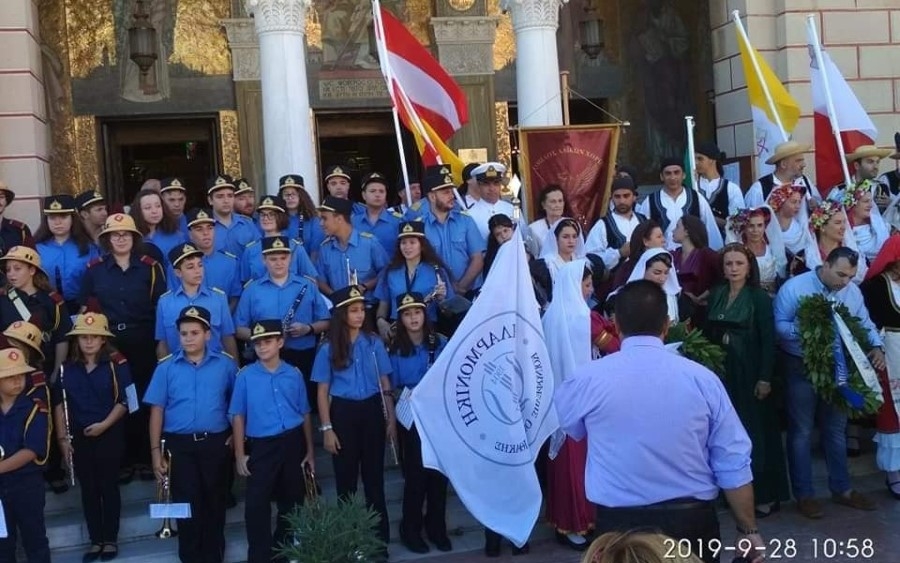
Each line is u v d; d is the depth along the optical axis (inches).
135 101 481.7
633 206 313.9
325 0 502.9
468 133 511.2
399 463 263.4
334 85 504.4
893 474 278.4
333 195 313.3
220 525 238.4
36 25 388.8
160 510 227.5
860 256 292.8
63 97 472.4
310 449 240.1
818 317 255.3
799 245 295.1
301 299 264.7
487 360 237.0
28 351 224.8
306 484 238.2
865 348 262.4
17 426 218.5
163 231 284.5
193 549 234.2
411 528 248.7
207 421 233.3
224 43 492.1
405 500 249.3
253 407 232.1
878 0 462.0
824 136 352.5
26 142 370.9
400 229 271.4
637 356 141.9
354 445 241.8
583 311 241.3
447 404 235.8
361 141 562.3
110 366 239.1
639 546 89.3
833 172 351.6
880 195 355.9
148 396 234.2
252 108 492.4
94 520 241.0
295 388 235.3
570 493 244.7
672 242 298.8
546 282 267.9
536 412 238.1
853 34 460.4
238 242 295.6
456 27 508.4
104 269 260.5
